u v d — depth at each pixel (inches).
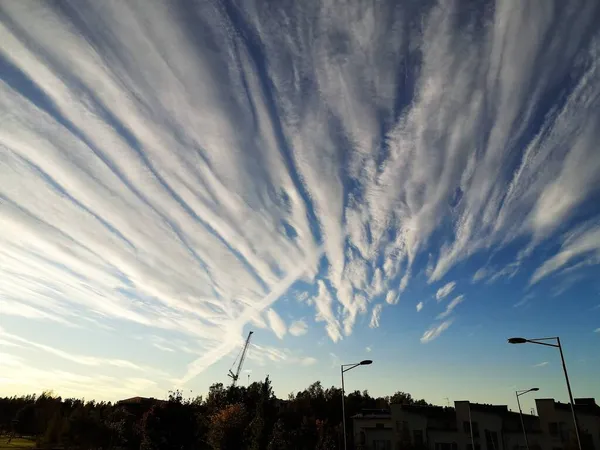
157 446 1596.9
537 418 2062.0
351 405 3550.7
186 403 1736.0
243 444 2159.2
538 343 954.7
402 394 4237.2
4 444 2508.6
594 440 1857.8
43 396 3196.4
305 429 2059.5
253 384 3358.8
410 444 2023.9
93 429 1914.4
